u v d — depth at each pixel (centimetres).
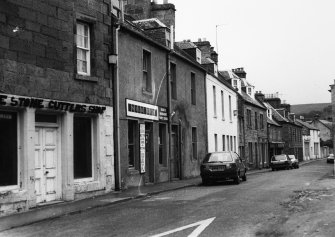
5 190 1152
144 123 1933
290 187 1723
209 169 2077
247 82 5016
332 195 1394
